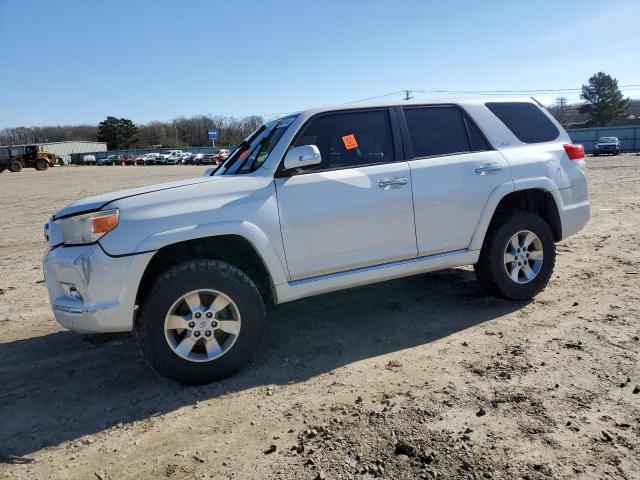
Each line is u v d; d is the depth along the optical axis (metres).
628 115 80.19
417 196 4.15
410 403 3.07
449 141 4.48
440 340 4.04
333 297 5.26
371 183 4.00
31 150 49.94
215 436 2.88
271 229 3.63
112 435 2.96
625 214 9.39
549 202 4.85
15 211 14.89
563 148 4.98
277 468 2.54
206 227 3.43
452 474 2.40
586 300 4.74
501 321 4.35
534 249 4.77
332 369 3.64
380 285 5.59
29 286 6.41
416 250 4.21
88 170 50.34
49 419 3.19
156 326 3.33
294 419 2.99
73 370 3.91
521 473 2.38
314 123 3.99
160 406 3.26
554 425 2.75
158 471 2.59
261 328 3.61
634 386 3.12
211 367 3.46
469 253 4.44
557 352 3.65
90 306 3.28
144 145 118.56
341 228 3.88
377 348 3.97
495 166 4.50
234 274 3.50
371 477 2.42
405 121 4.32
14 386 3.68
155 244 3.33
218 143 106.94
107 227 3.30
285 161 3.65
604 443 2.58
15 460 2.76
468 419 2.86
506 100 4.92
